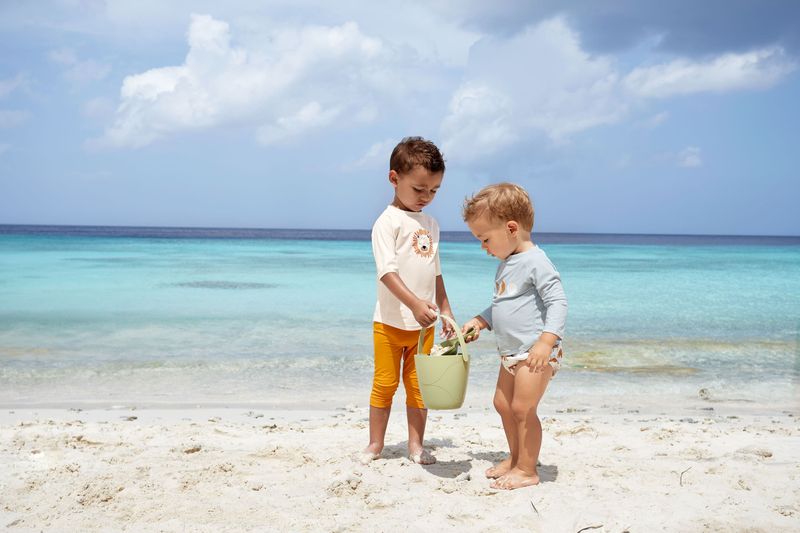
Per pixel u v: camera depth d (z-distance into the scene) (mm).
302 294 13047
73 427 4340
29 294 12484
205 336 8383
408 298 3275
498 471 3219
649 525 2512
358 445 3822
